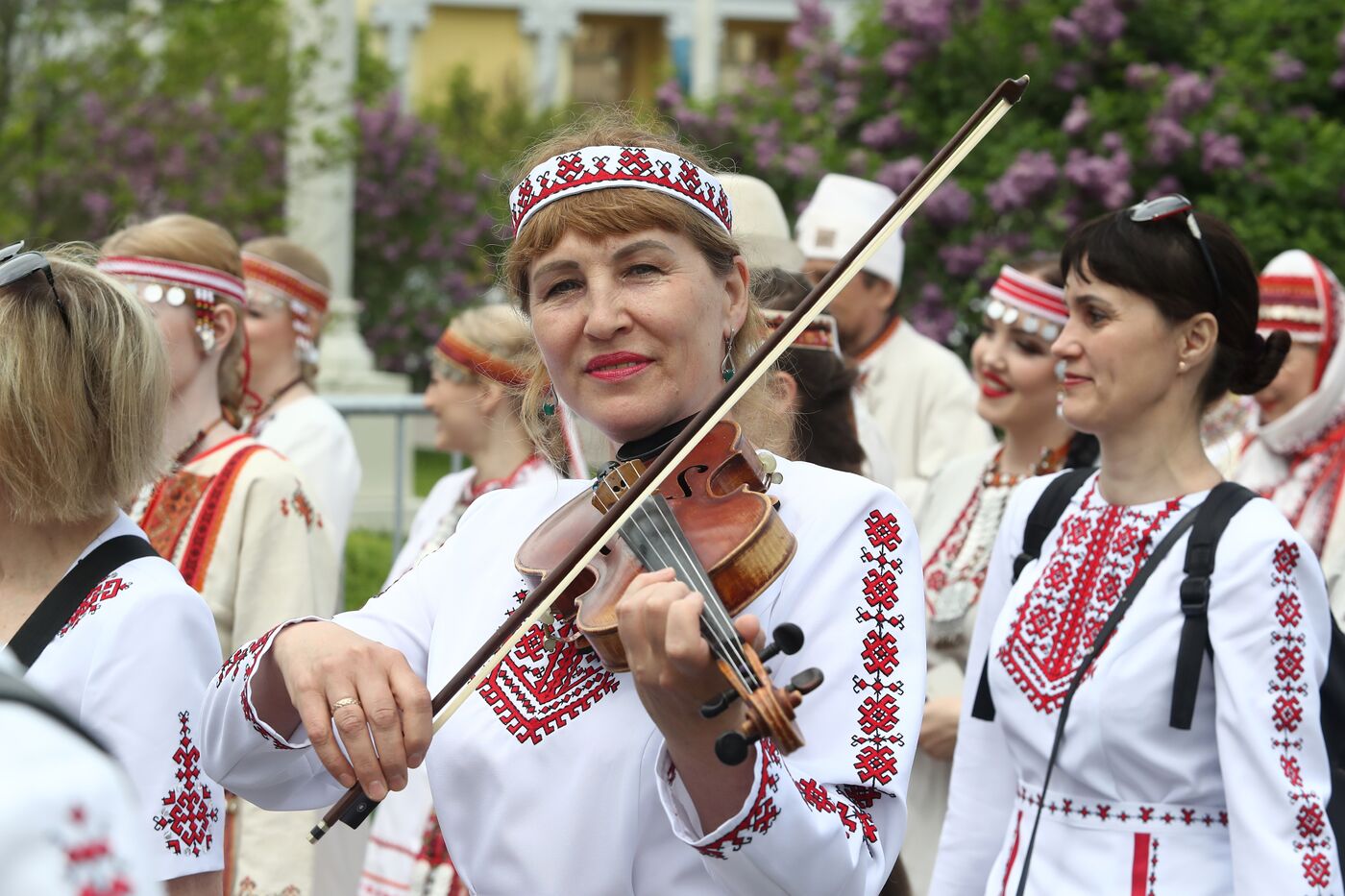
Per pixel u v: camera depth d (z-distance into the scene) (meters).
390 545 8.36
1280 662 2.96
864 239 2.35
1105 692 3.09
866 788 2.18
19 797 1.07
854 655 2.24
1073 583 3.27
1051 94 10.09
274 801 2.51
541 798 2.24
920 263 9.80
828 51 10.78
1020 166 9.39
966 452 5.96
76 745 1.13
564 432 2.85
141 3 14.28
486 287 18.28
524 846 2.24
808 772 2.16
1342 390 4.49
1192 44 10.18
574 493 2.57
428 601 2.56
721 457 2.37
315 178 13.75
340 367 13.38
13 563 2.70
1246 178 9.59
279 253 5.46
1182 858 3.02
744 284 2.48
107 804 1.11
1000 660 3.34
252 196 13.30
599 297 2.31
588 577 2.31
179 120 13.16
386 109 18.52
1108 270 3.26
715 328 2.39
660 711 1.94
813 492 2.38
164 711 2.58
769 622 2.25
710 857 1.99
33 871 1.06
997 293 4.59
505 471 5.03
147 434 2.73
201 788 2.62
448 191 18.78
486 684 2.32
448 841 2.35
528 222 2.37
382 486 11.09
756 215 4.83
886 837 2.20
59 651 2.58
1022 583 3.39
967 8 10.24
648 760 2.21
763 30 31.91
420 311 18.69
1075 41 9.91
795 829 1.98
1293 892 2.83
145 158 13.04
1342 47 9.79
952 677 4.45
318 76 14.07
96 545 2.70
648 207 2.31
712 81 30.59
